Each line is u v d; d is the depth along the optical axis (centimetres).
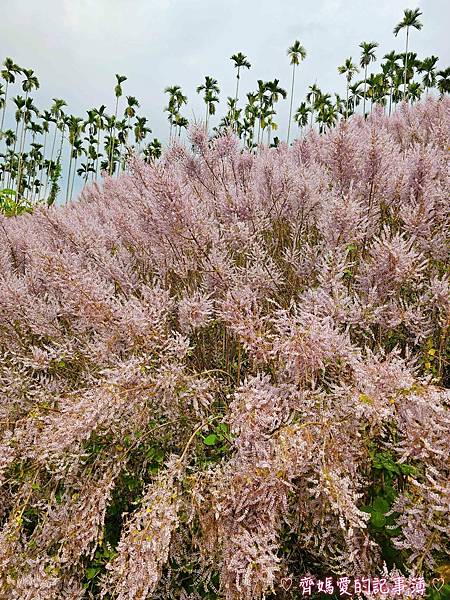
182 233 264
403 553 166
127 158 315
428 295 217
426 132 485
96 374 247
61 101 4056
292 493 173
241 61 3117
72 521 192
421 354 217
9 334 292
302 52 3006
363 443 171
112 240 361
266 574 151
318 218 322
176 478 183
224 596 171
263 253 265
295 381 180
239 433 174
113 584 186
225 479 169
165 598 189
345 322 215
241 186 332
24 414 244
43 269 258
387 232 212
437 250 240
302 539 178
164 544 157
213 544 166
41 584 179
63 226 338
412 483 150
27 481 214
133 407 199
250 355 208
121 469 206
